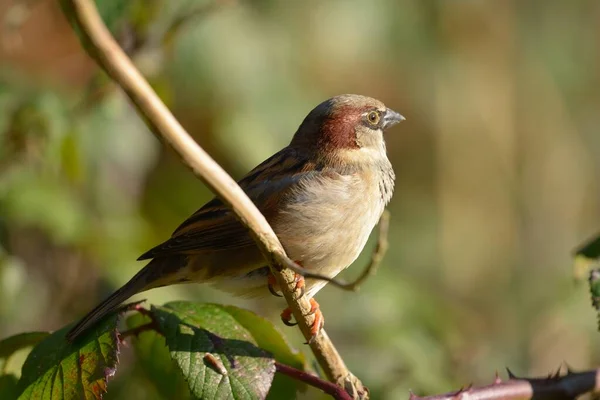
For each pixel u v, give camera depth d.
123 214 11.61
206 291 11.41
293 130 13.17
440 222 16.84
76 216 10.80
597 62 18.12
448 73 16.36
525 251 17.78
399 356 10.17
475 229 17.20
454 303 16.73
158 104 4.97
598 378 6.80
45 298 11.15
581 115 18.22
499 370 11.55
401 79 15.63
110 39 4.70
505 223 17.52
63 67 12.15
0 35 11.87
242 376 5.98
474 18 16.81
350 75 14.66
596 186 18.42
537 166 18.06
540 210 17.97
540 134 18.02
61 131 9.88
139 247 11.37
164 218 12.98
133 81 4.82
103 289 11.14
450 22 16.34
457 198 17.17
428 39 15.95
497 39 17.11
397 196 16.94
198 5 10.06
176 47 11.62
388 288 11.30
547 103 17.95
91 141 10.88
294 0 13.79
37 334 6.75
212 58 12.67
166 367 7.08
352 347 10.57
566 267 17.75
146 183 13.00
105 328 6.09
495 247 17.38
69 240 10.65
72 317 11.16
